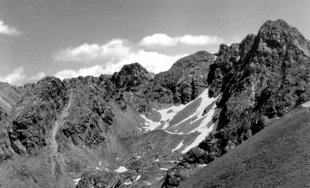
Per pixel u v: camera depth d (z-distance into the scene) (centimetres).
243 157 11475
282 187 8925
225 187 10600
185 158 17450
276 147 10750
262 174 9981
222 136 17862
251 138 12669
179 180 15862
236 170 11012
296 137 10619
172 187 15900
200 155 17088
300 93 16400
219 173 11600
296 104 16025
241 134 17075
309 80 16725
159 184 17438
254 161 10838
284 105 16412
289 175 9212
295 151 10056
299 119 11450
